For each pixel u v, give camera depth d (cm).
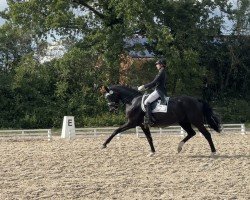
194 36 3906
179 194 999
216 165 1380
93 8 3931
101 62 3869
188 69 3709
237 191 1020
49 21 3759
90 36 3794
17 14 3812
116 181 1149
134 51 3816
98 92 3966
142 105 1532
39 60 4153
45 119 3825
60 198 973
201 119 1539
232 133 2677
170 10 3966
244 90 4319
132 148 1809
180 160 1479
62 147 1908
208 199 948
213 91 4306
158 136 2486
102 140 2278
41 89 4022
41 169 1345
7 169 1349
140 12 3638
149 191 1032
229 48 4188
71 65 3888
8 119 3869
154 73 3834
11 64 4275
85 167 1373
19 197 978
